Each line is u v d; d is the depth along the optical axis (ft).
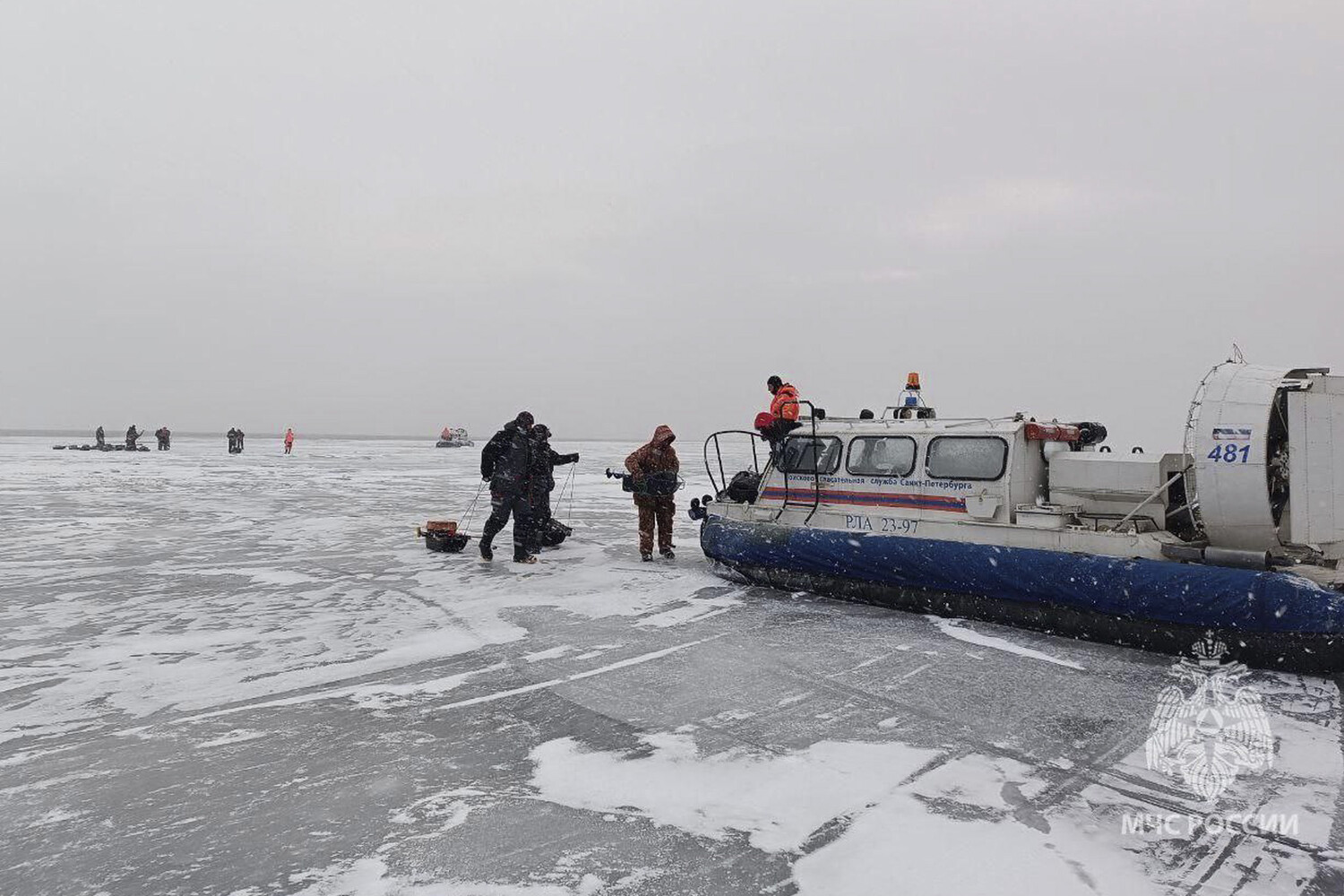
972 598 19.56
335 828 9.30
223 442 308.81
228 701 13.91
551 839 9.04
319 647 17.47
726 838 9.07
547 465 32.40
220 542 34.55
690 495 55.83
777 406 26.05
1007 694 14.16
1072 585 17.60
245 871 8.38
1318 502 16.39
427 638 18.28
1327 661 14.75
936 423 23.13
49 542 34.37
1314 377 16.99
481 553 29.32
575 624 19.71
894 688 14.55
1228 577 15.78
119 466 103.14
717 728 12.57
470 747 11.78
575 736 12.23
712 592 23.65
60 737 12.23
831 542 22.09
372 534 37.42
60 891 8.04
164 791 10.30
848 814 9.62
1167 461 19.61
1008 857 8.62
